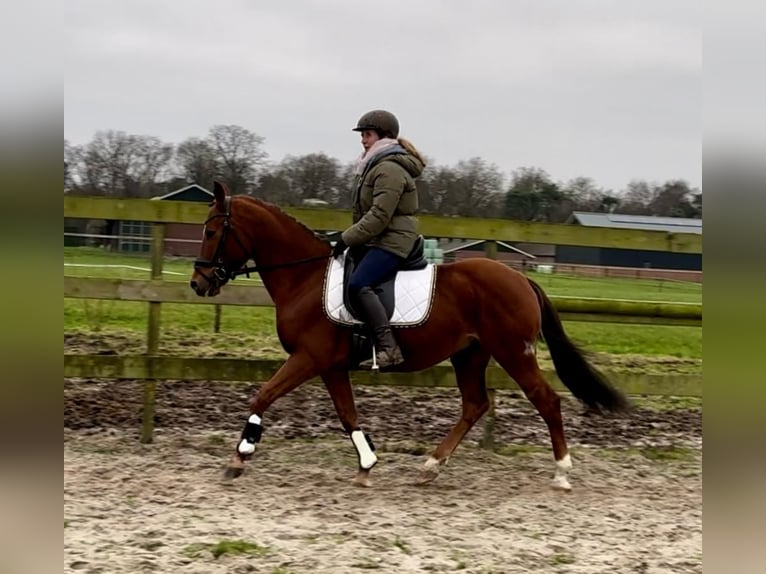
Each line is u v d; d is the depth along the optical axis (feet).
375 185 16.69
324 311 17.11
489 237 20.66
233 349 28.17
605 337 36.86
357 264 17.26
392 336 16.75
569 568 12.90
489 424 20.84
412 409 24.17
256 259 17.74
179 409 22.97
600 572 12.79
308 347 17.25
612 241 20.79
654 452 21.07
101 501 15.42
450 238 20.58
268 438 21.02
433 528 14.78
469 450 20.74
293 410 23.49
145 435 19.93
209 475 17.69
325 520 15.01
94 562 12.19
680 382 20.81
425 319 16.98
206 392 24.79
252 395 24.71
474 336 17.39
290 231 17.71
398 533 14.37
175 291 20.10
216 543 13.29
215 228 17.58
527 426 23.20
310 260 17.60
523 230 20.70
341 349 17.28
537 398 17.39
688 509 16.63
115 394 23.89
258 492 16.66
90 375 19.71
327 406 24.03
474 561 13.05
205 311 37.01
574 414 24.59
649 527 15.33
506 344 17.21
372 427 22.27
